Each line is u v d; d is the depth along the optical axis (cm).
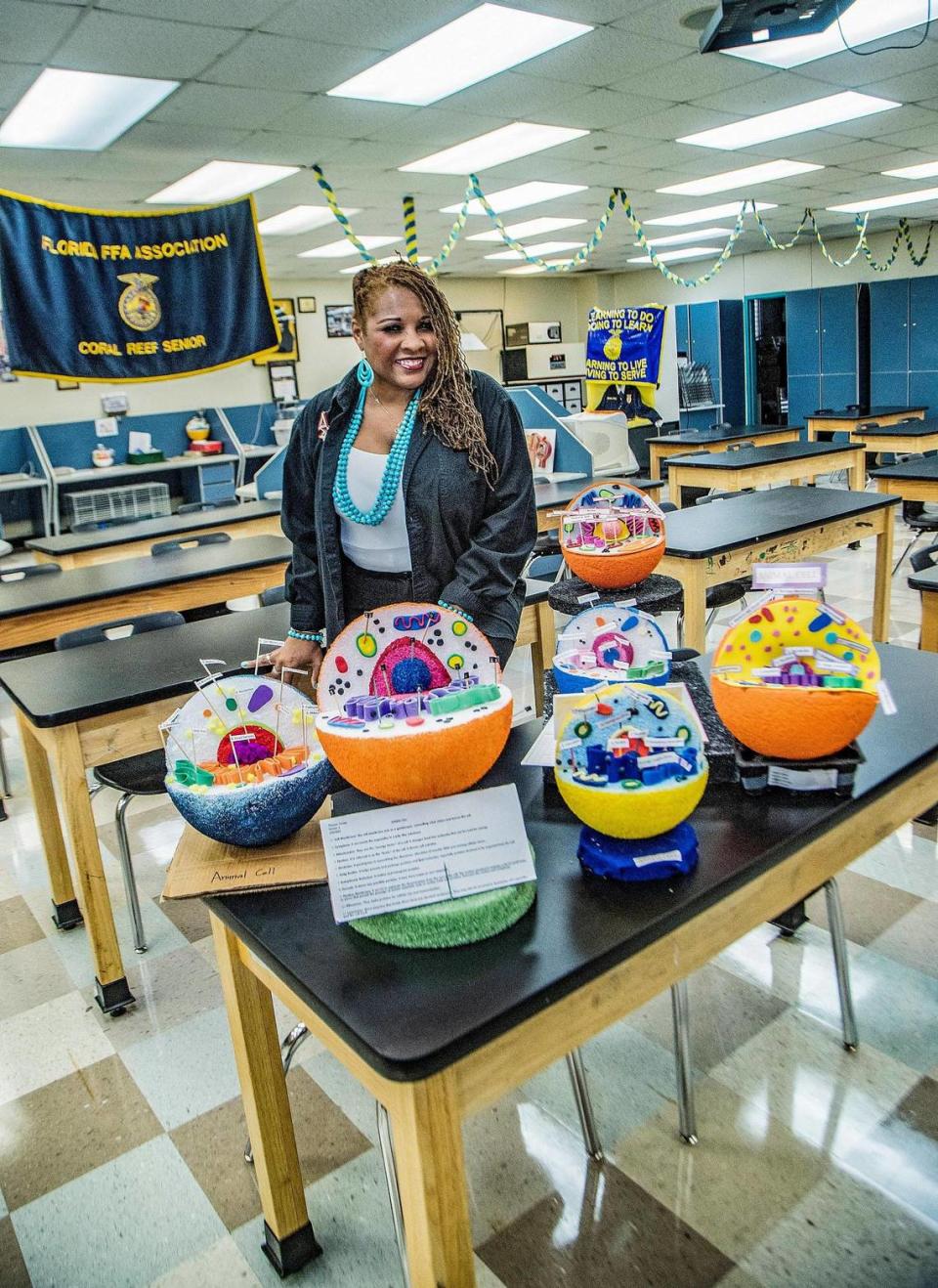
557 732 130
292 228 820
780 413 1314
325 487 177
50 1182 175
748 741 137
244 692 138
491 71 457
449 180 686
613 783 117
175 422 1130
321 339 1239
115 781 241
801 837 126
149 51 390
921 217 1088
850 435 741
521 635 300
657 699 123
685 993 164
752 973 214
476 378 175
